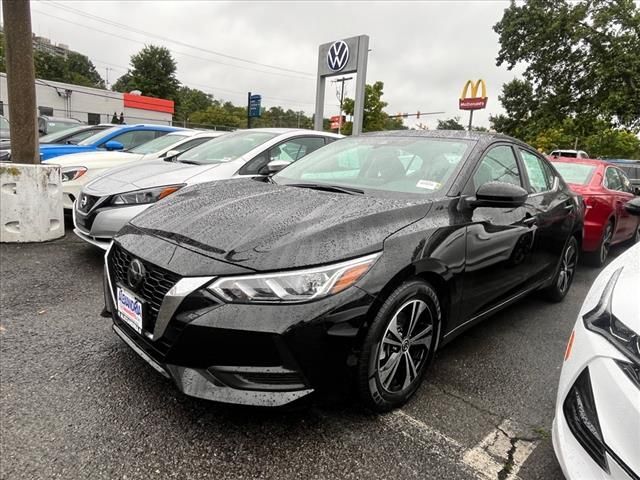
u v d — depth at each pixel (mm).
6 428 2082
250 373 1907
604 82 19422
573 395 1678
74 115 36250
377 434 2199
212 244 2086
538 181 3850
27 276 4117
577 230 4301
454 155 2994
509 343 3391
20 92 5340
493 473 1994
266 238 2057
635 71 18422
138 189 4238
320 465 1968
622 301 1705
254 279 1899
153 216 2576
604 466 1499
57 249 5020
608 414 1509
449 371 2900
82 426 2123
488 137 3268
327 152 3623
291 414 2307
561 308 4262
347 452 2059
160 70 70188
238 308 1875
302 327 1882
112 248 2547
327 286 1951
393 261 2148
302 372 1920
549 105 21344
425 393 2605
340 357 1995
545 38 20422
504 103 23703
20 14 5168
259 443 2082
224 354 1889
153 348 2096
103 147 7703
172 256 2090
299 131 5625
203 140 6371
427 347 2494
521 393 2676
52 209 5352
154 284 2111
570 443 1644
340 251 2041
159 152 6078
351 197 2592
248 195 2705
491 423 2357
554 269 4012
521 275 3346
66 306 3502
